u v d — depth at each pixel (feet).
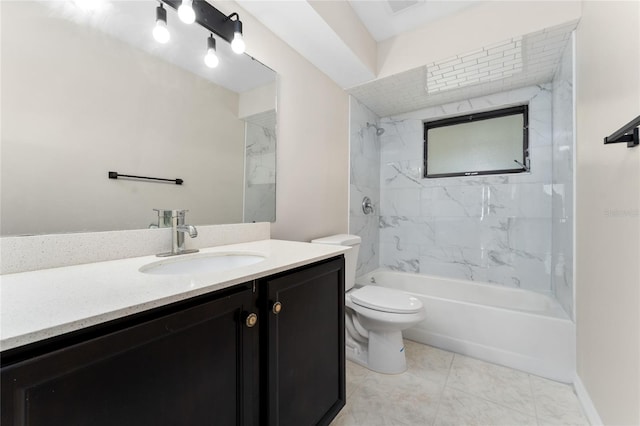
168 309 1.92
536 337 5.26
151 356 1.80
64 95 2.74
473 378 5.14
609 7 3.51
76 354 1.48
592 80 4.14
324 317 3.53
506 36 5.28
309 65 6.10
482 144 8.11
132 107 3.27
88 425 1.53
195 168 3.95
